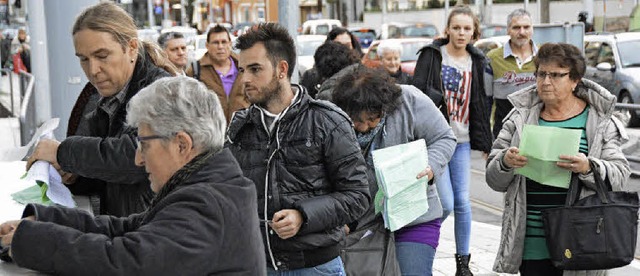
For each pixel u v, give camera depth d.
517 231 5.29
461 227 7.70
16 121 16.20
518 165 5.12
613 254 5.02
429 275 5.63
